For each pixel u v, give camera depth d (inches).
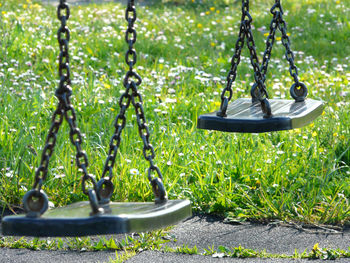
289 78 688.4
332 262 301.1
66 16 213.9
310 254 310.7
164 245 327.6
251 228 354.6
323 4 1266.0
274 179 406.6
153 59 824.9
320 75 716.0
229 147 449.1
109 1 1588.3
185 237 339.9
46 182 397.4
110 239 323.6
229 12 1301.7
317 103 328.5
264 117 285.7
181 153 428.1
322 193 391.9
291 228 353.7
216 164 424.5
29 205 204.5
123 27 997.8
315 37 987.3
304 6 1246.3
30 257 311.1
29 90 590.6
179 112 553.3
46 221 197.3
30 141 448.5
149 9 1391.5
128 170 405.7
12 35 798.5
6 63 647.1
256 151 450.3
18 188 392.2
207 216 375.9
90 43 852.6
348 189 398.0
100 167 417.1
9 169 411.5
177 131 481.4
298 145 457.7
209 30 1036.5
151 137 470.3
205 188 394.0
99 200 228.5
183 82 653.3
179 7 1444.4
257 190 393.7
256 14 1197.7
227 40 949.2
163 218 210.4
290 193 379.2
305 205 373.4
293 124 280.7
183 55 826.8
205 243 331.6
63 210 217.9
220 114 293.3
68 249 322.0
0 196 386.9
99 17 1141.1
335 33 990.4
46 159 211.5
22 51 754.2
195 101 579.5
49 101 562.9
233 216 370.0
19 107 530.3
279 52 865.5
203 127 294.2
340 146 462.6
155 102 572.1
